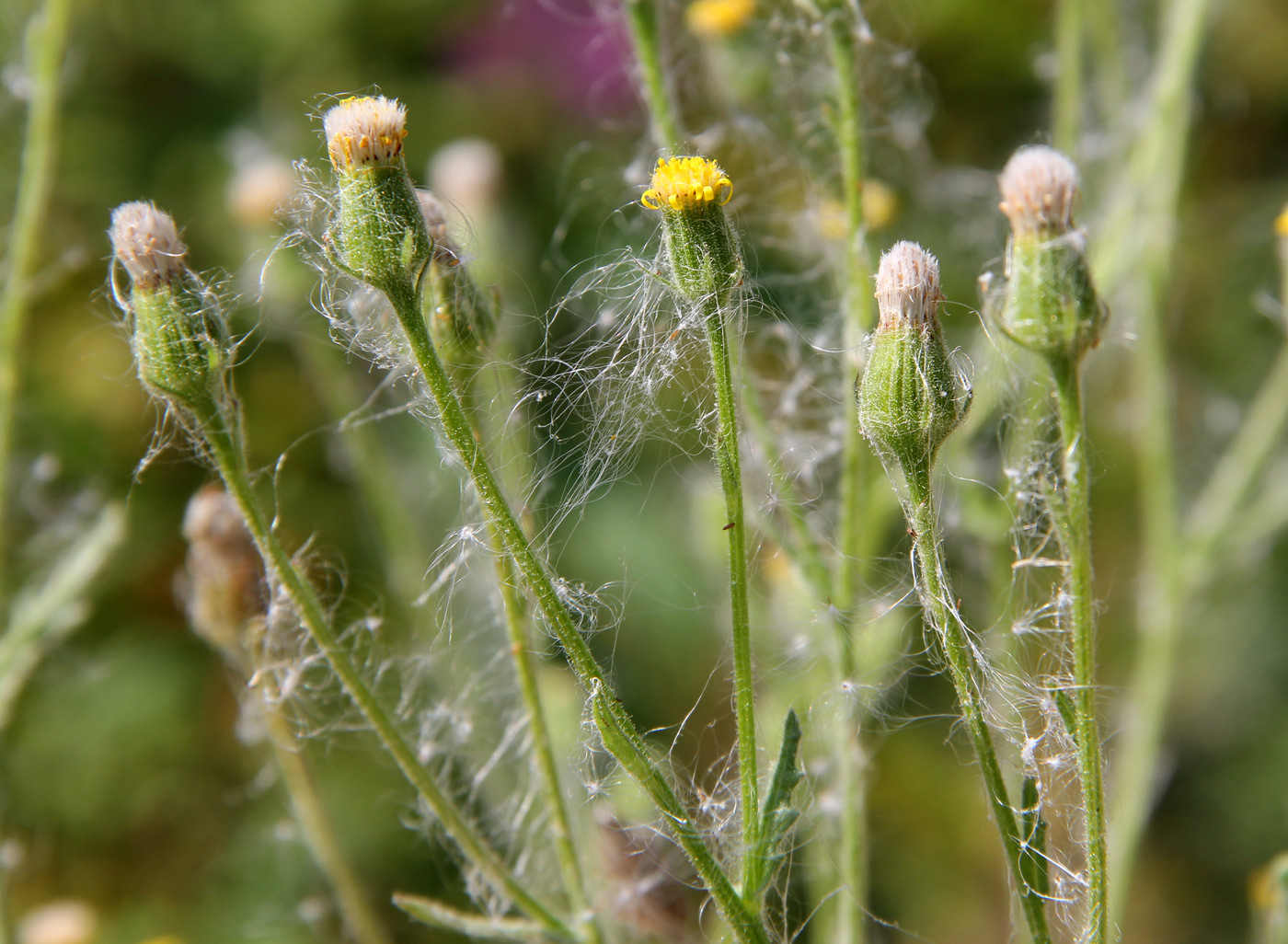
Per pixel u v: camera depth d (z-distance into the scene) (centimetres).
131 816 57
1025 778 33
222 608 37
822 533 39
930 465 33
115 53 66
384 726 34
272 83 68
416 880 51
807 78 42
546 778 35
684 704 52
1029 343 33
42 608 39
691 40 46
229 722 60
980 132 63
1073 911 35
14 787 56
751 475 38
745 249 42
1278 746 69
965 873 59
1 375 39
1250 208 69
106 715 58
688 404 36
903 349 33
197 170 65
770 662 39
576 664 32
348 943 49
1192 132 67
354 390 44
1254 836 68
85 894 56
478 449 32
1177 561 41
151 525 59
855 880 36
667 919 38
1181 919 67
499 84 66
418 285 32
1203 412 66
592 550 52
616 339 36
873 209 41
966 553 40
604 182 57
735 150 45
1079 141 51
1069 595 34
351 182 32
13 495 54
